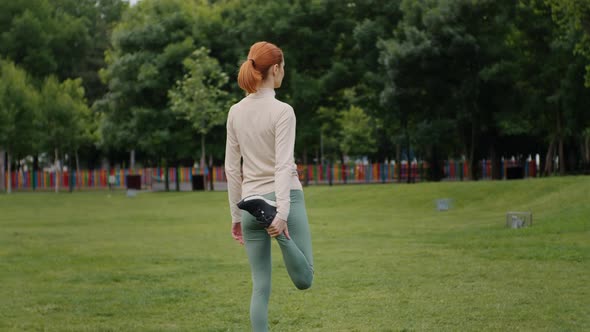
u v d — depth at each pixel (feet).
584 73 110.93
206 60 135.44
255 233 14.87
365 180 173.99
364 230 52.65
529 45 116.47
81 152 217.77
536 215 57.26
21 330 20.47
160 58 145.38
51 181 190.08
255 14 143.23
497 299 23.76
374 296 24.91
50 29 193.36
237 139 15.17
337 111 155.02
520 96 118.93
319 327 20.31
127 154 233.14
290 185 14.56
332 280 28.71
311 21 142.20
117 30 153.17
